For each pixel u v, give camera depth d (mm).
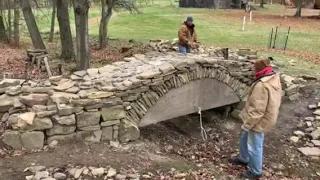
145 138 6645
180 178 5270
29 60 13148
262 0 50219
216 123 8055
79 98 5684
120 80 6250
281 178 5953
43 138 5477
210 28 26625
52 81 6367
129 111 6238
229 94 7906
